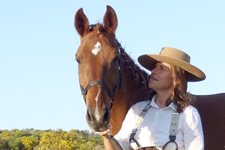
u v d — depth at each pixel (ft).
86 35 12.97
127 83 14.42
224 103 14.99
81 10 13.17
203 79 12.55
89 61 12.13
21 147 76.89
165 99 11.78
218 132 14.44
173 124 11.06
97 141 74.08
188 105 11.37
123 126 12.00
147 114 11.66
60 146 55.88
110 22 13.21
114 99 13.55
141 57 13.24
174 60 11.58
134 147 11.40
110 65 12.26
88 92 11.80
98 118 11.32
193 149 10.92
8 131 119.65
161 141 10.98
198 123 11.13
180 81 11.63
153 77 11.99
